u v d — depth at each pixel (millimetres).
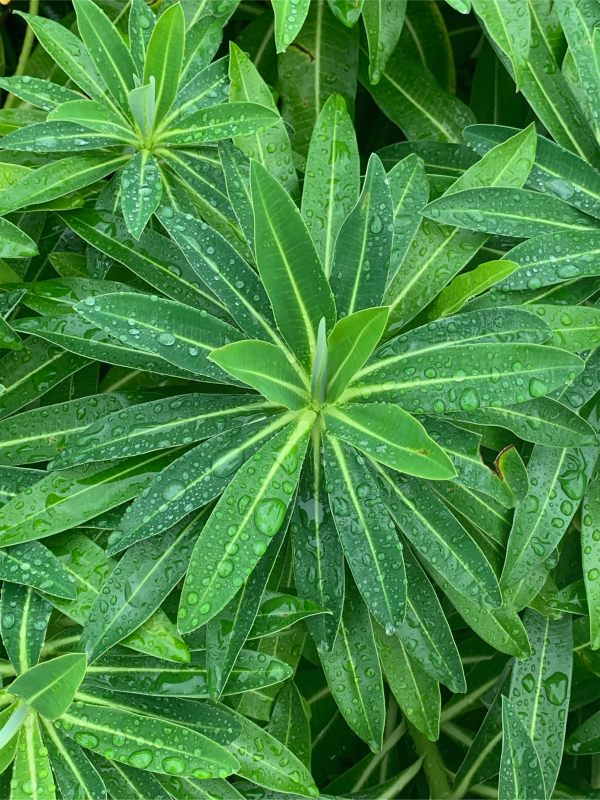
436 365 530
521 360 518
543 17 621
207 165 601
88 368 618
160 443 536
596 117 589
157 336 520
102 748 523
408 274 579
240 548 501
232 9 628
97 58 582
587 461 572
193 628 490
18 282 582
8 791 557
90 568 544
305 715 624
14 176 587
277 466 517
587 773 694
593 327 561
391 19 628
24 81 597
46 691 492
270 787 556
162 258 574
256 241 504
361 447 509
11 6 749
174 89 577
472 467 551
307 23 676
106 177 681
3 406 563
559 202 583
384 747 683
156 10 650
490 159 587
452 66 734
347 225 534
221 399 548
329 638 554
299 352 535
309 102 672
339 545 553
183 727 527
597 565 565
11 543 525
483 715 713
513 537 563
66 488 539
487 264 556
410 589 586
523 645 584
